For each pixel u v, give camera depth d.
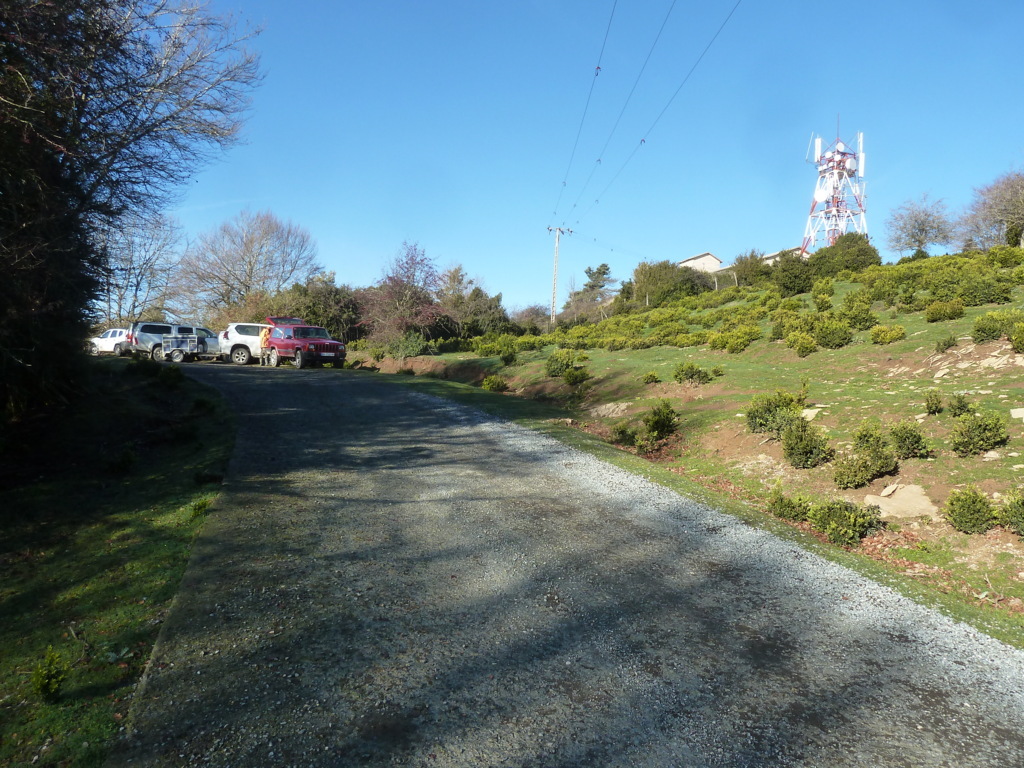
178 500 7.23
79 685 3.80
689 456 10.62
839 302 25.06
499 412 14.15
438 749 3.27
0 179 7.23
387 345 32.00
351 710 3.58
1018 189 38.56
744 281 49.53
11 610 4.71
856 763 3.22
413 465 9.45
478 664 4.10
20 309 8.00
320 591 5.12
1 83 6.89
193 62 10.09
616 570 5.70
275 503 7.33
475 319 40.78
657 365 18.64
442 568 5.68
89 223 9.28
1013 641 4.58
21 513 6.56
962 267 24.91
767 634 4.58
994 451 7.91
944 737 3.46
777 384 13.89
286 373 21.11
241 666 4.01
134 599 4.90
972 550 6.30
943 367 12.43
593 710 3.63
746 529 6.87
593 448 10.73
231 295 49.31
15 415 9.68
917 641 4.53
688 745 3.34
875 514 7.04
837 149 50.12
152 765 3.13
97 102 8.70
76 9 7.40
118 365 16.73
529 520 7.07
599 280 88.44
